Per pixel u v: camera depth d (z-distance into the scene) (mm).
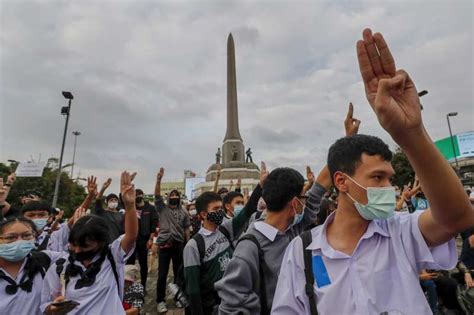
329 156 1599
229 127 38281
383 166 1401
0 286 2707
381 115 1193
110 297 2666
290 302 1523
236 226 3273
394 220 1512
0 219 4562
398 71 1244
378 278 1336
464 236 4695
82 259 2715
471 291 4137
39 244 4121
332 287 1376
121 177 3053
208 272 3051
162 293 5836
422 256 1379
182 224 6562
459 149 35875
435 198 1212
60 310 2342
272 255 2227
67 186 36750
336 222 1546
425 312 1273
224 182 34469
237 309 2008
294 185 2312
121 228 6250
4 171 28438
